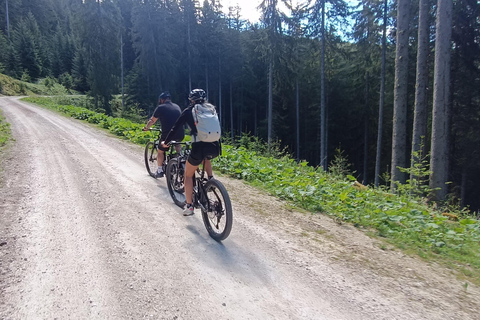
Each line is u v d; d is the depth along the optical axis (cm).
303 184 679
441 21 923
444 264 413
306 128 3781
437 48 936
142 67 3769
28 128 1312
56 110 2367
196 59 4181
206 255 375
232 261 368
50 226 412
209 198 440
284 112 3884
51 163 743
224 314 274
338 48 2450
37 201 494
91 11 3853
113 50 4041
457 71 1703
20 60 6050
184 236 421
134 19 3828
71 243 372
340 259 398
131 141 1182
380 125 2242
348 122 3472
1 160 733
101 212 474
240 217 516
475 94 1703
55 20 8475
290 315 282
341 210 583
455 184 1975
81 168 719
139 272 324
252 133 4631
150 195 574
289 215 552
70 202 502
